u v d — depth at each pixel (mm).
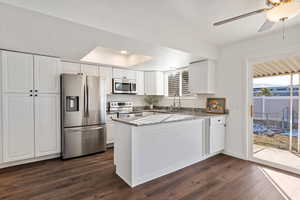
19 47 2559
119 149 2469
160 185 2227
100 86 3602
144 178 2305
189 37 2807
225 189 2121
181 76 4574
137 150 2223
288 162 2652
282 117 2717
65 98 3168
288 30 2553
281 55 2668
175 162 2682
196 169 2730
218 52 3424
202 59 3430
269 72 2826
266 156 2889
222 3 1789
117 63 4148
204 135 3152
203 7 1868
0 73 2615
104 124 3672
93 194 2008
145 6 1828
